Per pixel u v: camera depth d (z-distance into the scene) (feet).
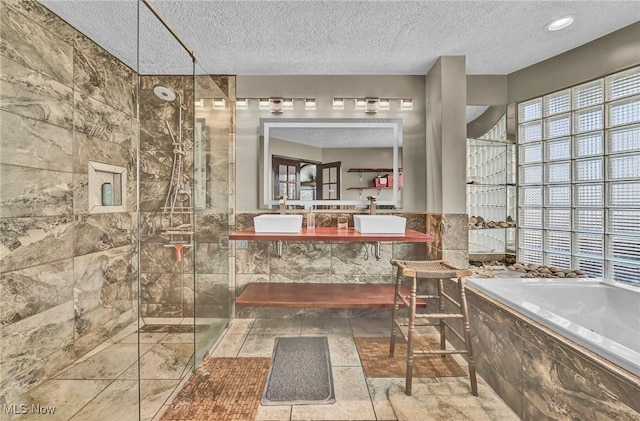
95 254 7.34
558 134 8.23
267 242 8.95
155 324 8.27
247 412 4.98
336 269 8.96
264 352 6.95
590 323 6.28
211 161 8.11
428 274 5.53
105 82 7.57
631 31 6.74
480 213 9.09
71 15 6.22
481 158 9.07
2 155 5.29
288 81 9.04
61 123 6.43
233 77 9.02
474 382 5.41
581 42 7.44
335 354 6.85
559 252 8.30
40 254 5.97
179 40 6.66
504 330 5.22
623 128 7.04
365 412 4.97
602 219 7.44
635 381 3.07
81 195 6.97
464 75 7.95
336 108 9.06
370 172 9.08
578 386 3.73
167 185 8.31
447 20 6.45
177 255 8.24
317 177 9.13
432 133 8.55
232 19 6.35
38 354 5.88
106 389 5.62
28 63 5.71
